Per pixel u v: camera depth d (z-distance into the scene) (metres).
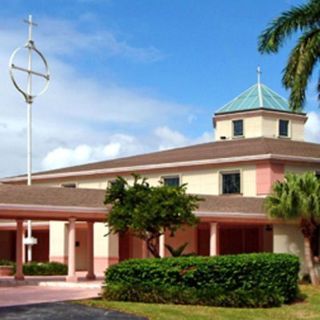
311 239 32.41
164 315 19.16
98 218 29.30
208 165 37.78
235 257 22.77
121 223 27.56
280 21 30.95
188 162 38.38
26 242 39.91
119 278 22.72
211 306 21.58
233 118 44.28
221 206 32.44
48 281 30.08
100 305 20.83
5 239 47.16
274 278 23.05
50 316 18.41
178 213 27.27
